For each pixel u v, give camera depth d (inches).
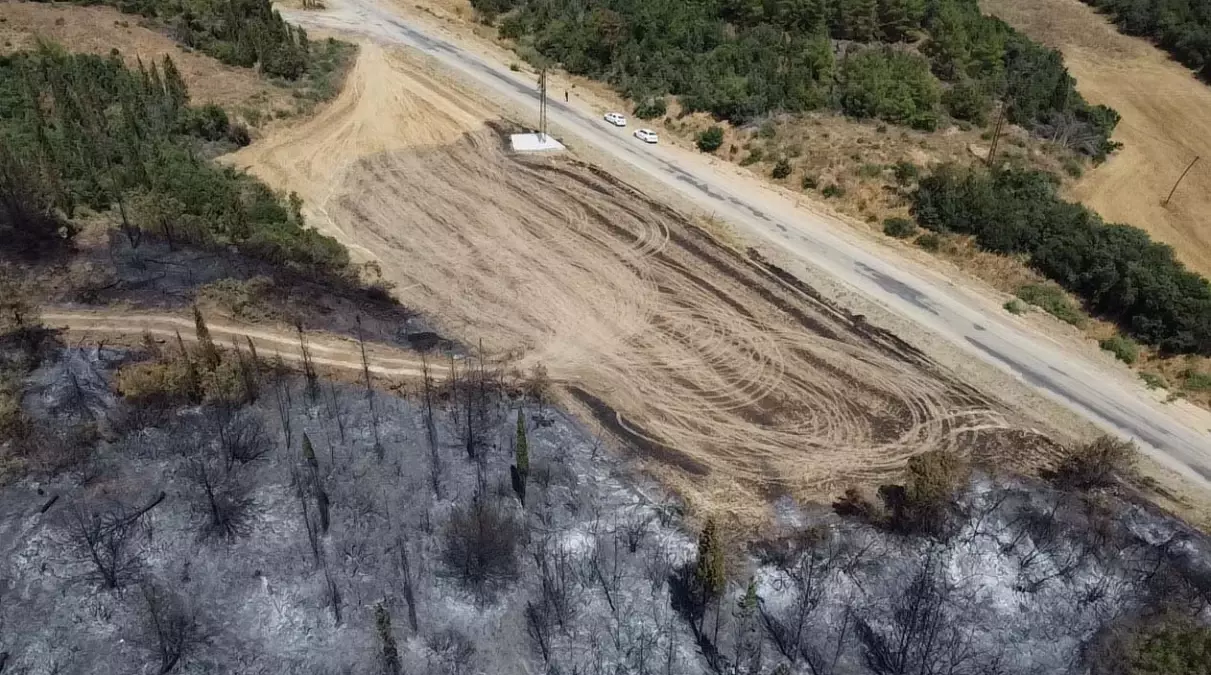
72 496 1211.2
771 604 1157.1
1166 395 1643.7
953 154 2396.7
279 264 1759.4
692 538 1253.1
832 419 1523.1
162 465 1267.2
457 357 1593.3
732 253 1987.0
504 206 2111.2
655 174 2305.6
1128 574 1230.3
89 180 1834.4
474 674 1043.3
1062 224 1991.9
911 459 1355.8
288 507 1222.9
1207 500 1414.9
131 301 1585.9
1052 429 1536.7
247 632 1070.4
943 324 1793.8
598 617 1118.4
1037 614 1170.6
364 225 1999.3
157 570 1128.2
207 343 1389.0
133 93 2230.6
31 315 1505.9
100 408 1346.0
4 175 1688.0
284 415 1370.6
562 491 1302.9
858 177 2271.2
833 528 1290.6
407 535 1198.9
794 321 1775.3
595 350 1652.3
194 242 1764.3
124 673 1013.2
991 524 1300.4
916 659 1091.9
